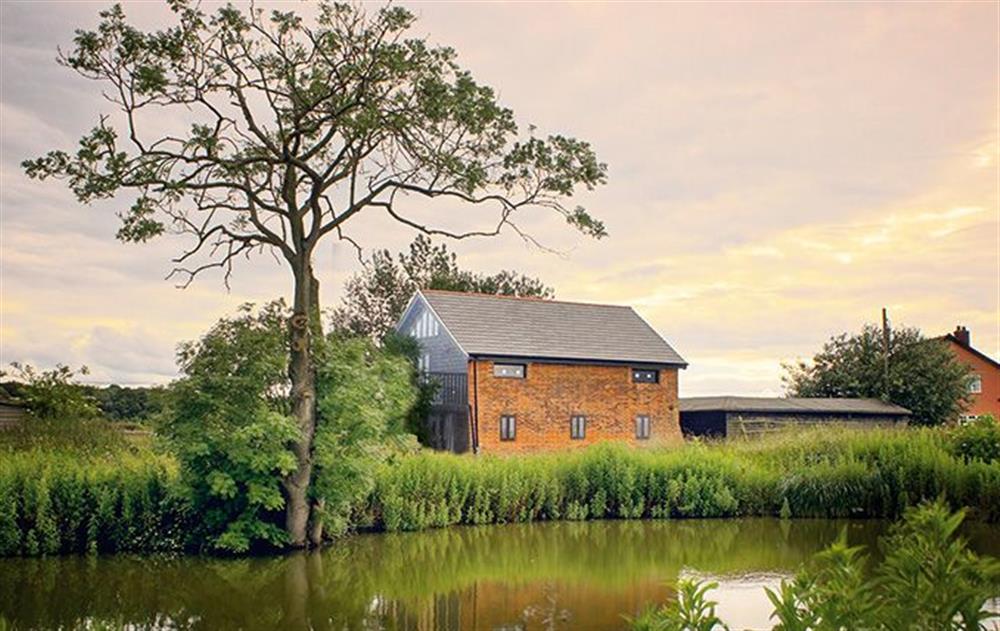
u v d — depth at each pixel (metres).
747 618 12.14
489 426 37.03
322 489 20.16
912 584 3.60
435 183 22.45
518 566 17.42
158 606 13.69
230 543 18.80
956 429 28.61
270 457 18.92
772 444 30.20
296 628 12.19
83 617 12.90
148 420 19.75
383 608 13.45
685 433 44.34
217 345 19.38
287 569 17.23
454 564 17.75
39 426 25.70
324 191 21.39
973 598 3.51
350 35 20.28
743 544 20.50
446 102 21.09
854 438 28.86
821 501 26.27
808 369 57.12
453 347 38.81
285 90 20.62
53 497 19.17
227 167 20.16
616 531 23.33
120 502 19.67
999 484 23.56
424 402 36.47
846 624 3.68
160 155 19.92
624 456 27.09
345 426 20.23
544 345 39.28
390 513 23.16
